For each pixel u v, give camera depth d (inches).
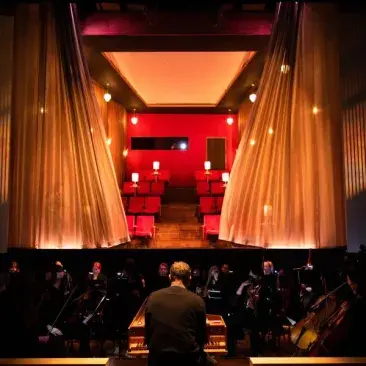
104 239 234.5
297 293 229.9
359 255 208.5
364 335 168.1
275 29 242.1
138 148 522.3
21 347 172.9
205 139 524.4
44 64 233.0
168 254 309.9
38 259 260.5
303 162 230.8
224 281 268.7
